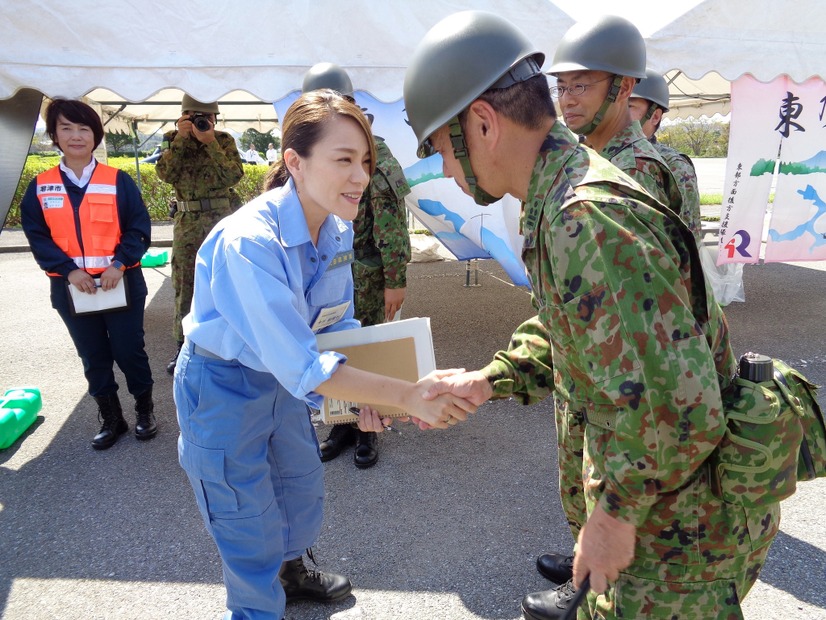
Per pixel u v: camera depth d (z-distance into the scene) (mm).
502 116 1250
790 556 2596
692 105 9758
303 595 2344
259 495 1892
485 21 1276
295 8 3920
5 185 4203
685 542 1276
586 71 2363
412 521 2906
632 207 1147
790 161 5281
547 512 2963
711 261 6277
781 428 1229
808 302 6609
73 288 3396
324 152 1596
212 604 2402
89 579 2547
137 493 3199
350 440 3654
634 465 1135
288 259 1646
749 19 4324
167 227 13445
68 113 3363
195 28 3824
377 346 1823
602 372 1133
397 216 3420
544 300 1271
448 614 2312
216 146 4855
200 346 1803
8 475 3383
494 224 5094
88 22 3668
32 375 4934
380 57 4074
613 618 1347
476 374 1692
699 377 1115
